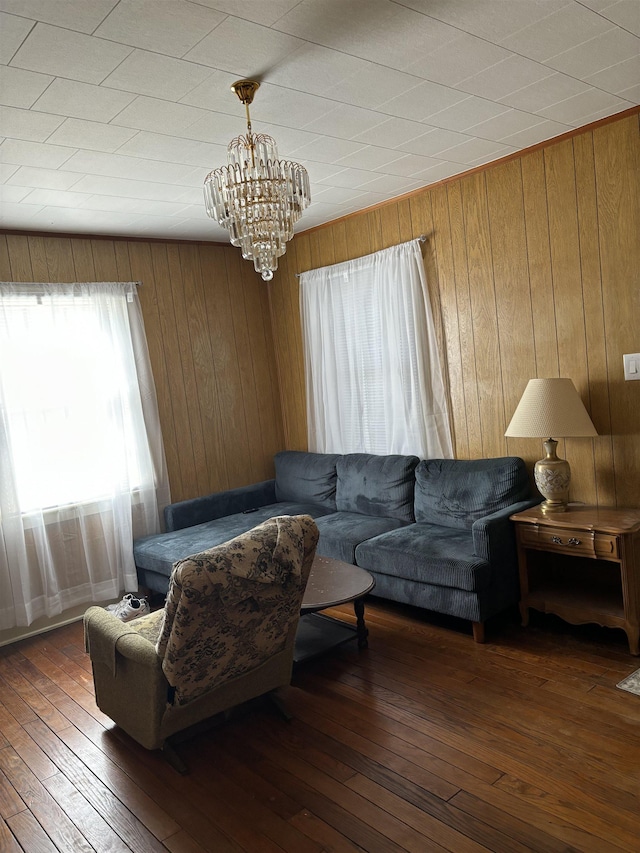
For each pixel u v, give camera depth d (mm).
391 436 4672
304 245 5227
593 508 3537
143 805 2375
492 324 4027
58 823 2336
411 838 2047
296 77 2500
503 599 3436
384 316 4590
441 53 2418
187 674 2455
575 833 1993
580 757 2355
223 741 2727
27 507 4211
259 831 2160
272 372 5656
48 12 1903
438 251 4262
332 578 3369
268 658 2789
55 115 2605
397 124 3102
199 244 5180
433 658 3273
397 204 4473
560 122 3320
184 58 2260
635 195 3289
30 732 3025
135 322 4746
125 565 4586
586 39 2410
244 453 5445
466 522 3922
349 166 3682
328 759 2518
